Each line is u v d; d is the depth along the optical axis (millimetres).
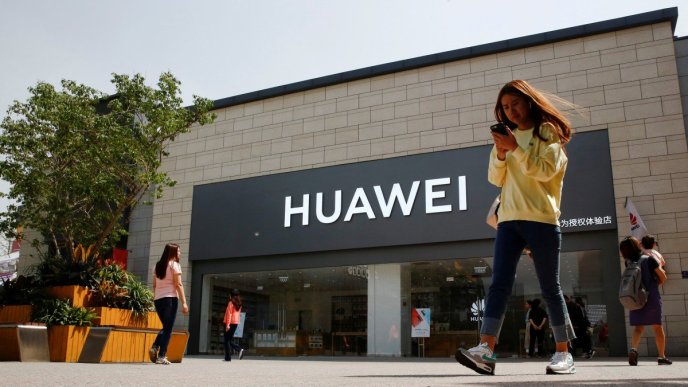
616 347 11977
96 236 15625
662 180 12438
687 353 11406
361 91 16156
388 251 14688
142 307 9266
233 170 17391
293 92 17094
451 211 14094
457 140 14602
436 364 7922
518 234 3719
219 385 2564
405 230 14500
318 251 15562
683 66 13039
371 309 14469
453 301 13617
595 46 13797
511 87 3541
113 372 4625
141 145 14922
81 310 8375
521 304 12516
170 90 15125
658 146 12672
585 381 2791
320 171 16062
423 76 15445
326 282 15273
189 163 18125
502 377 3373
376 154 15461
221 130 17906
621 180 12750
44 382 2865
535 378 3242
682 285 11727
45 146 14672
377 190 15133
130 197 15195
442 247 14109
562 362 3779
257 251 16344
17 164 14625
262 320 15844
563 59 14031
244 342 15891
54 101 14461
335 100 16453
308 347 15016
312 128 16562
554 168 3404
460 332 13359
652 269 7047
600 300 12336
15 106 14734
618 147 12977
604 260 12539
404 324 14008
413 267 14305
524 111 3531
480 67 14852
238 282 16547
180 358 9266
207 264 17172
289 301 15602
